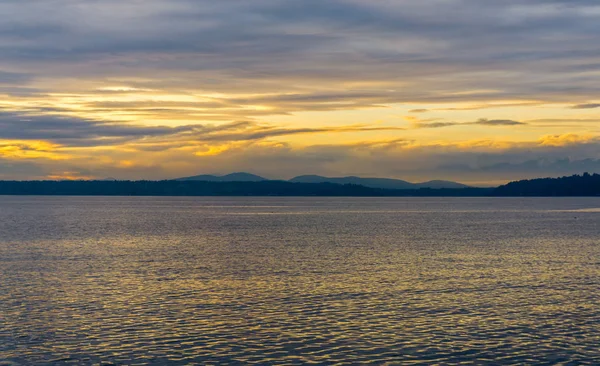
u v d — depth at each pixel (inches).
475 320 1600.6
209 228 5132.9
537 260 2832.2
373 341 1414.9
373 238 4082.2
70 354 1316.4
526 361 1284.4
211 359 1293.1
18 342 1395.2
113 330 1498.5
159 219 6678.2
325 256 2972.4
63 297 1882.4
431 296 1907.0
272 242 3764.8
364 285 2100.1
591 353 1334.9
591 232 4726.9
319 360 1289.4
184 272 2406.5
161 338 1434.5
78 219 6560.0
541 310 1717.5
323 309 1721.2
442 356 1315.2
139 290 2005.4
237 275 2324.1
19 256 2950.3
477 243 3715.6
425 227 5354.3
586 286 2101.4
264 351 1343.5
